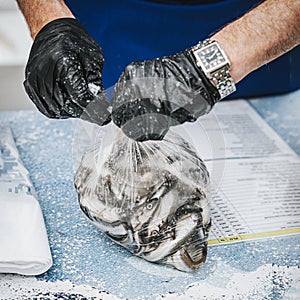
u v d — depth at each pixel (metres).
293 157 1.09
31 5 0.86
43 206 0.93
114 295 0.75
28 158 1.05
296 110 1.25
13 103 1.31
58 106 0.76
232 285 0.77
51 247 0.84
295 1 0.73
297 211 0.94
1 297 0.74
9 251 0.77
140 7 1.13
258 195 0.97
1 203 0.86
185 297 0.75
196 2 1.12
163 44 1.18
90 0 1.14
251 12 0.74
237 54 0.70
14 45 1.38
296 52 1.24
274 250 0.84
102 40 1.18
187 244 0.78
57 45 0.76
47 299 0.74
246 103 1.28
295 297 0.75
